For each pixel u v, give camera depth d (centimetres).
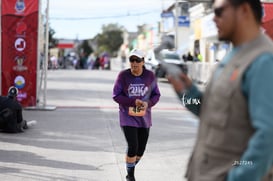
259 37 338
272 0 2653
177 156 1128
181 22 4709
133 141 834
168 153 1159
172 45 417
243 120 329
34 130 1447
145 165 1034
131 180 852
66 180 898
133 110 830
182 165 1040
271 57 318
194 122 1684
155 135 1405
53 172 955
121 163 1046
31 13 1889
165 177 939
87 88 3062
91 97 2492
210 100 350
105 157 1103
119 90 834
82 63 7281
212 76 360
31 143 1248
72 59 7650
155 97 850
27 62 1906
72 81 3728
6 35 1888
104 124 1594
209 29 4403
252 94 315
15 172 946
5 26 1883
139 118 834
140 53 825
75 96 2523
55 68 6325
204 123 359
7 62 1894
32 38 1902
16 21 1886
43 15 2159
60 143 1258
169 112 1962
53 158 1080
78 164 1027
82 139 1320
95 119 1706
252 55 326
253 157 306
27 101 1923
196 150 368
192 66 4184
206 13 4897
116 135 1389
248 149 312
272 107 306
